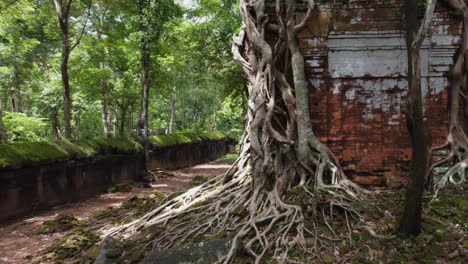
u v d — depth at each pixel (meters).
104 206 8.84
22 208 7.64
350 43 6.38
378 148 6.38
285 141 6.14
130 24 13.54
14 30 16.33
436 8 6.25
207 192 7.11
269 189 5.86
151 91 17.55
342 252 4.32
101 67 16.80
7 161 7.11
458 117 6.41
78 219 7.50
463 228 4.58
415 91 4.03
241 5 7.02
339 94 6.44
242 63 7.31
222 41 14.10
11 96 17.91
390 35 6.28
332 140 6.44
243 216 5.54
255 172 5.97
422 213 4.92
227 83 15.12
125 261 4.66
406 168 6.30
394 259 4.04
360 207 5.23
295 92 6.40
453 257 4.01
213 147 24.22
